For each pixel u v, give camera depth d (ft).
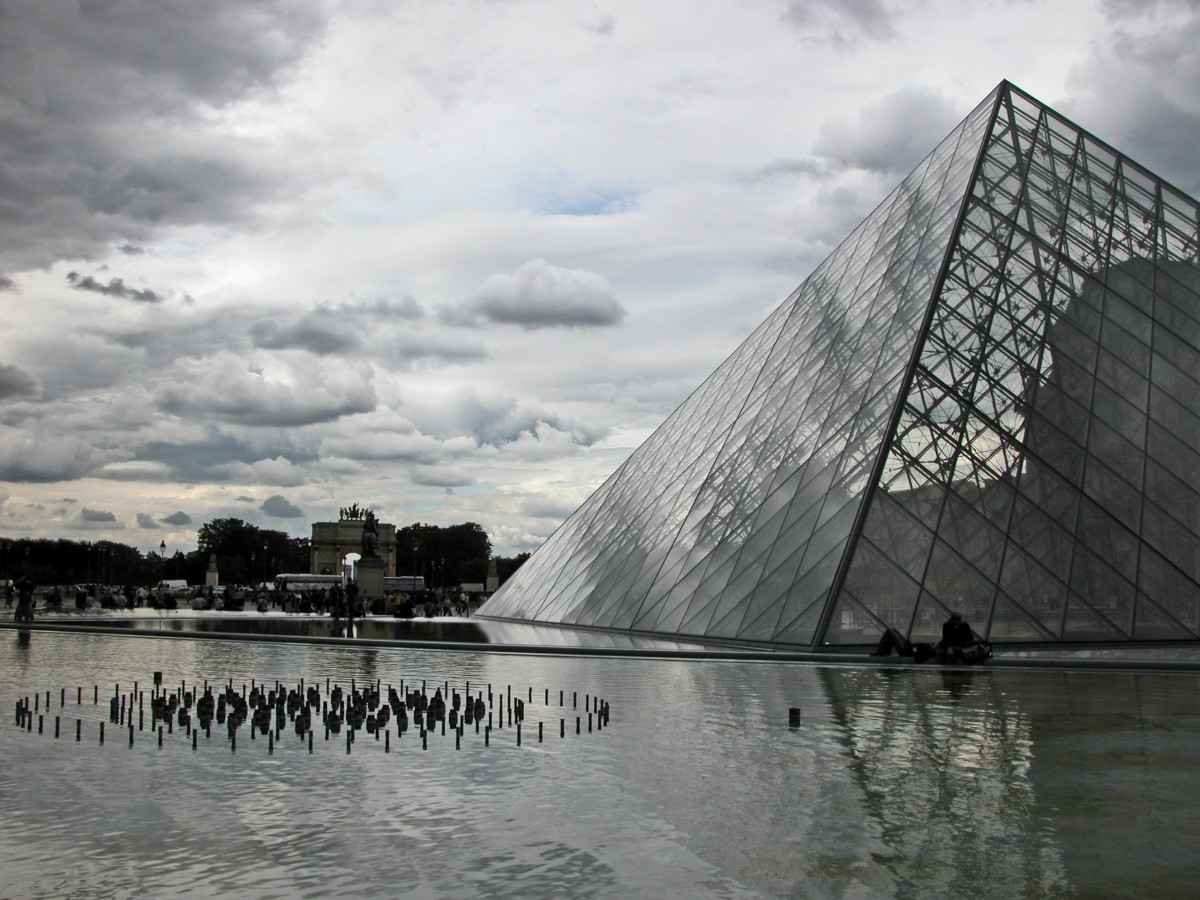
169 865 37.19
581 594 195.31
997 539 123.24
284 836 40.73
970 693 84.33
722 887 34.22
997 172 159.53
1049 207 156.66
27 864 37.37
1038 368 137.39
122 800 46.91
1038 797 46.26
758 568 138.10
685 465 191.42
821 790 47.91
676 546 167.63
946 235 151.64
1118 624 118.21
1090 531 124.06
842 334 163.84
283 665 115.03
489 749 59.16
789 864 36.65
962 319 140.36
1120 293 147.43
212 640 159.84
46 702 79.66
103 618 257.75
